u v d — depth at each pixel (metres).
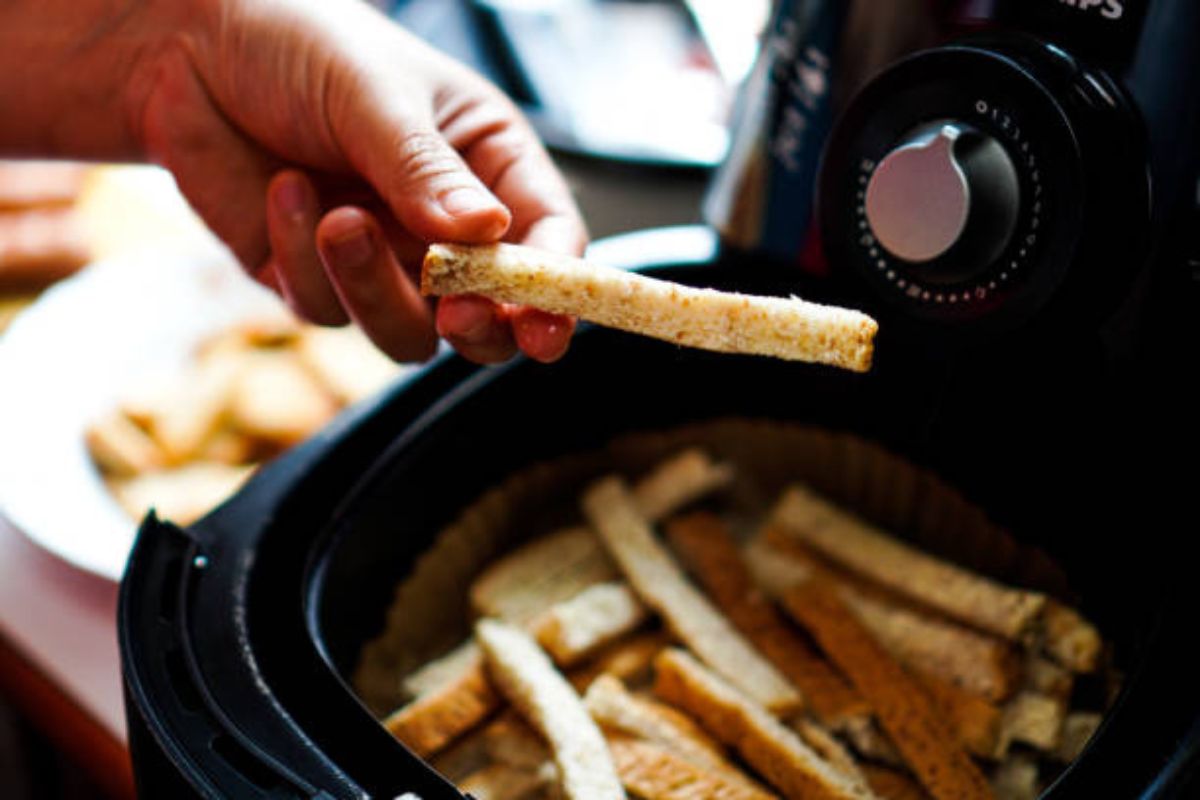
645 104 0.90
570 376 0.54
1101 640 0.47
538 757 0.47
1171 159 0.43
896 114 0.44
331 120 0.51
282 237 0.52
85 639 0.56
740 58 0.92
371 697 0.48
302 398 0.70
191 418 0.67
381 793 0.40
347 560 0.48
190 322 0.74
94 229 0.87
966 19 0.46
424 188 0.45
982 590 0.49
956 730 0.48
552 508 0.56
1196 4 0.41
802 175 0.52
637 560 0.52
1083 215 0.42
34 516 0.59
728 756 0.48
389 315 0.51
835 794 0.45
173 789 0.40
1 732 0.69
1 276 0.84
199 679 0.42
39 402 0.66
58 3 0.55
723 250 0.56
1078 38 0.43
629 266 0.54
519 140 0.52
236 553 0.45
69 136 0.58
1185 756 0.40
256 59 0.52
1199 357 0.44
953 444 0.50
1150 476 0.46
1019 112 0.42
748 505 0.57
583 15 1.00
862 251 0.46
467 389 0.52
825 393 0.53
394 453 0.49
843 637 0.50
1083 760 0.40
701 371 0.55
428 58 0.52
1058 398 0.47
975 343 0.45
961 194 0.42
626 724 0.47
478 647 0.50
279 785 0.39
